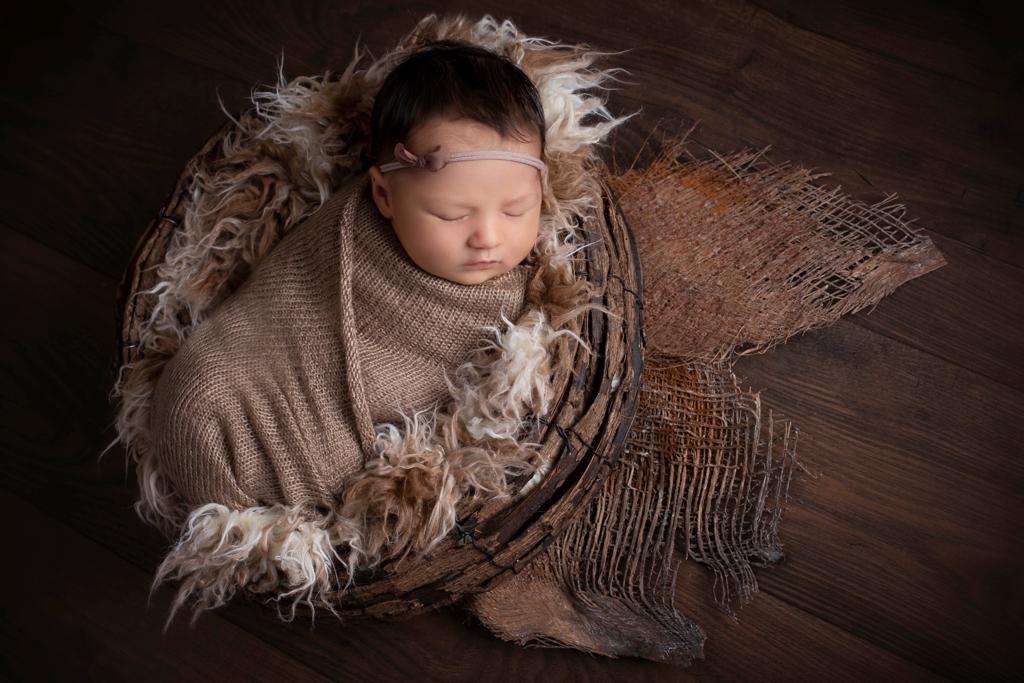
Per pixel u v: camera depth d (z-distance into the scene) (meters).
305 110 1.21
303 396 1.11
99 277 1.49
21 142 1.57
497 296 1.11
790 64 1.53
